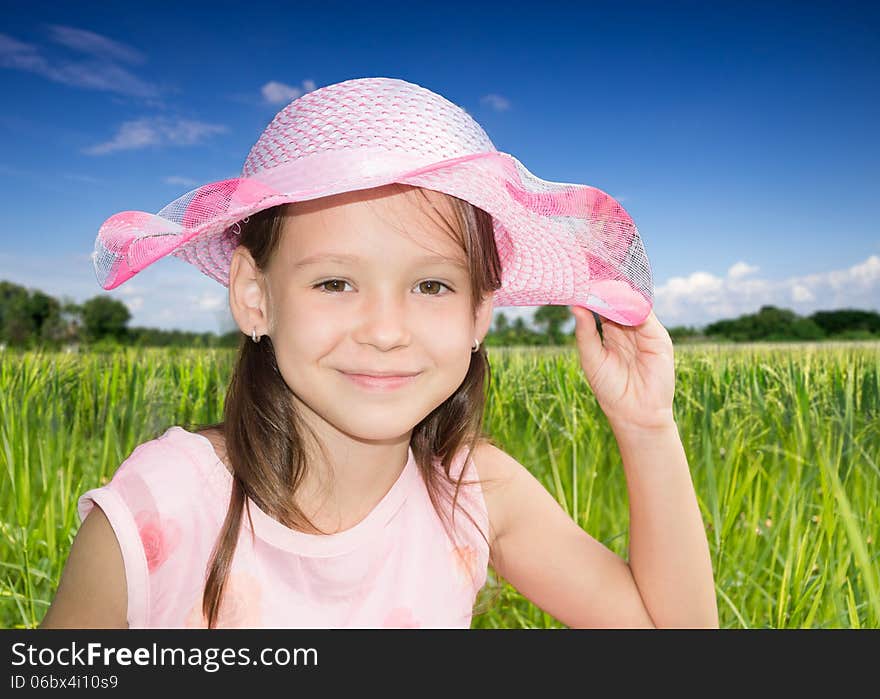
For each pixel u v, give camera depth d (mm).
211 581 1311
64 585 1289
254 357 1454
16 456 3059
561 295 1622
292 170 1280
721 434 3588
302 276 1242
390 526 1478
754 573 2547
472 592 1610
